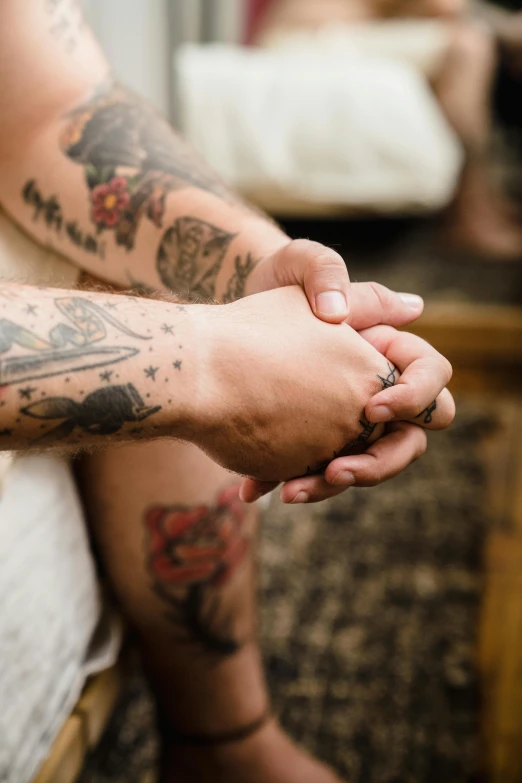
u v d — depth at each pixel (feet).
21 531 2.19
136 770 2.87
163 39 5.70
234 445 2.03
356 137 4.88
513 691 3.08
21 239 2.45
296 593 3.63
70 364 1.89
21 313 1.89
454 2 6.70
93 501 2.44
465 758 2.88
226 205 2.32
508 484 4.54
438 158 5.02
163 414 1.95
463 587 3.67
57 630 2.28
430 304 5.75
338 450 2.09
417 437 2.12
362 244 5.64
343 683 3.12
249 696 2.56
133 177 2.36
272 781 2.55
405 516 4.23
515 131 7.28
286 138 4.91
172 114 5.95
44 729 2.25
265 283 2.20
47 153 2.41
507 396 5.56
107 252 2.38
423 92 5.44
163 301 2.04
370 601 3.57
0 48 2.39
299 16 6.70
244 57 5.45
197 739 2.56
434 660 3.23
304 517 4.23
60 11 2.48
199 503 2.41
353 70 5.05
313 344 2.05
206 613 2.48
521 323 5.61
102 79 2.50
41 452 2.04
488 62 5.90
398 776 2.84
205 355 1.98
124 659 2.60
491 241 5.80
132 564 2.45
